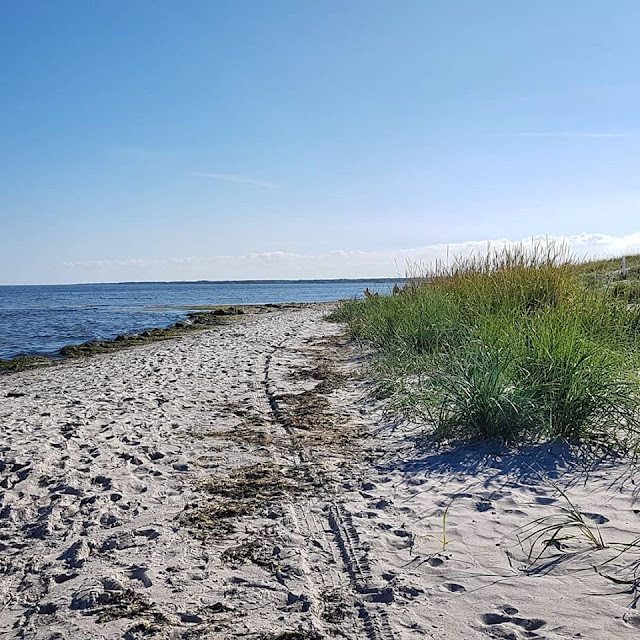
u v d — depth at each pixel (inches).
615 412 213.9
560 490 168.7
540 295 411.2
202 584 132.4
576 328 263.3
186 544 153.3
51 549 154.9
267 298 2785.4
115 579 135.0
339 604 122.4
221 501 183.0
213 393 352.5
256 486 195.2
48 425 281.0
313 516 169.2
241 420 285.0
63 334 981.8
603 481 175.5
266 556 145.2
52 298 3312.0
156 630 113.9
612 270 598.9
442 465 202.5
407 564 136.2
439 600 119.8
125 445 244.2
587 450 201.2
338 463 214.5
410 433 244.2
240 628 114.4
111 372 467.8
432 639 106.8
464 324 374.0
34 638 114.1
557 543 138.3
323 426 267.0
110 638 112.1
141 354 597.3
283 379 390.9
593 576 122.8
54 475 209.0
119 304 2336.4
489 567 131.3
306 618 117.2
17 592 134.6
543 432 216.1
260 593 127.8
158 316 1454.2
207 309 1737.2
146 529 162.6
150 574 137.0
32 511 179.3
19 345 816.3
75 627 116.8
